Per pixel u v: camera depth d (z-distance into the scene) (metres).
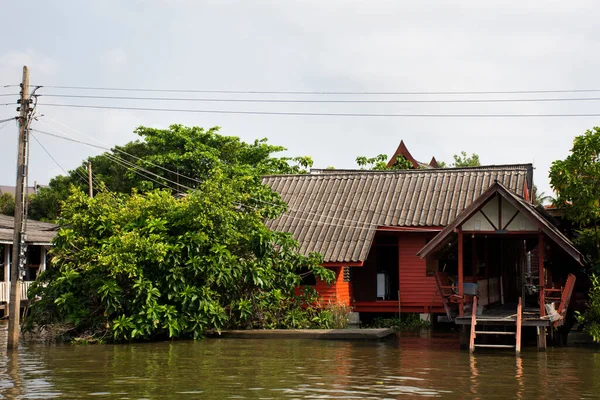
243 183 25.83
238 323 24.83
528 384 14.66
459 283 20.81
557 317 20.20
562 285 25.50
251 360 18.19
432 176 31.34
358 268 30.02
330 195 31.36
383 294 29.56
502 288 26.31
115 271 21.88
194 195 24.48
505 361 18.19
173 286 22.73
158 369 16.61
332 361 18.02
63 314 22.73
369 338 23.28
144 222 23.77
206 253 23.66
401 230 28.36
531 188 31.31
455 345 21.69
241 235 24.38
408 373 16.06
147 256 22.36
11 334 20.52
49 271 23.83
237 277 23.91
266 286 24.41
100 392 13.55
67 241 23.05
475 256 23.19
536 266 42.62
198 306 22.97
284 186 32.69
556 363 17.81
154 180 39.78
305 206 30.77
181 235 23.42
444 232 20.61
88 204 23.83
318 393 13.45
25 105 21.05
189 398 12.94
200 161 41.47
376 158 44.97
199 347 21.08
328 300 27.38
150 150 45.44
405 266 28.92
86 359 18.38
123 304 22.80
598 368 16.97
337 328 25.39
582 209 24.39
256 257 24.80
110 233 23.70
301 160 44.75
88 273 22.83
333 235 28.53
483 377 15.53
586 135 24.69
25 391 13.69
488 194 20.27
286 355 19.25
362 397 13.05
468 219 20.58
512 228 20.52
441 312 28.33
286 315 25.33
